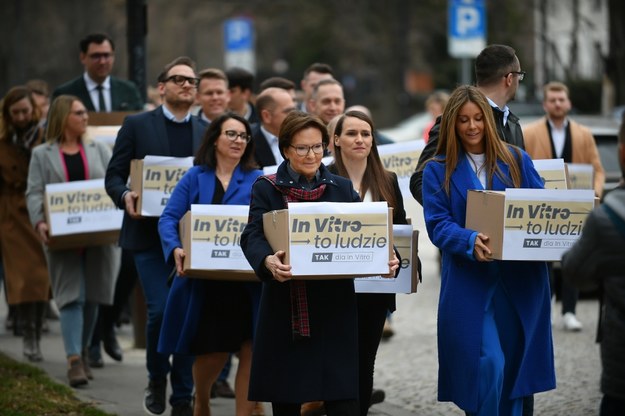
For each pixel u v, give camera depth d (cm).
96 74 2503
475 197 1383
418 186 1535
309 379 1362
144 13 2719
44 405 1856
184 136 1912
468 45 3678
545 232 1357
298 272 1323
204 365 1681
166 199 1816
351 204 1335
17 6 7300
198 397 1702
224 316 1648
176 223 1681
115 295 2278
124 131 1897
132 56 2720
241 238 1405
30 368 2130
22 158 2348
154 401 1827
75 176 2111
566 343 2375
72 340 2075
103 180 2038
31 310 2327
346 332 1380
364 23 9550
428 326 2675
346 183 1420
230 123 1681
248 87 2400
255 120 2483
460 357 1410
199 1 9956
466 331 1409
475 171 1440
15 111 2347
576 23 6638
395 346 2448
